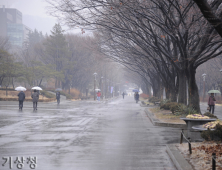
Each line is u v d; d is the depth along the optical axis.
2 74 49.94
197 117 13.17
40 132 13.49
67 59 71.88
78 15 17.62
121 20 20.98
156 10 19.67
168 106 26.48
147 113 25.48
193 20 16.95
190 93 20.66
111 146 10.15
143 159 8.15
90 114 25.39
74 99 70.69
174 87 28.05
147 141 11.33
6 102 42.09
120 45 27.62
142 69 42.12
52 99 52.47
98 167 7.19
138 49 28.44
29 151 9.08
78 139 11.55
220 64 51.19
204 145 9.38
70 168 7.07
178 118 19.48
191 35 21.11
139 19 17.94
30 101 46.41
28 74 52.53
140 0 17.97
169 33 18.38
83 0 16.86
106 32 24.58
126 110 31.98
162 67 30.91
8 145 10.08
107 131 14.21
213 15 7.89
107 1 17.11
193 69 20.17
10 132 13.41
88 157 8.32
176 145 9.70
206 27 16.62
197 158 7.49
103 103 52.06
